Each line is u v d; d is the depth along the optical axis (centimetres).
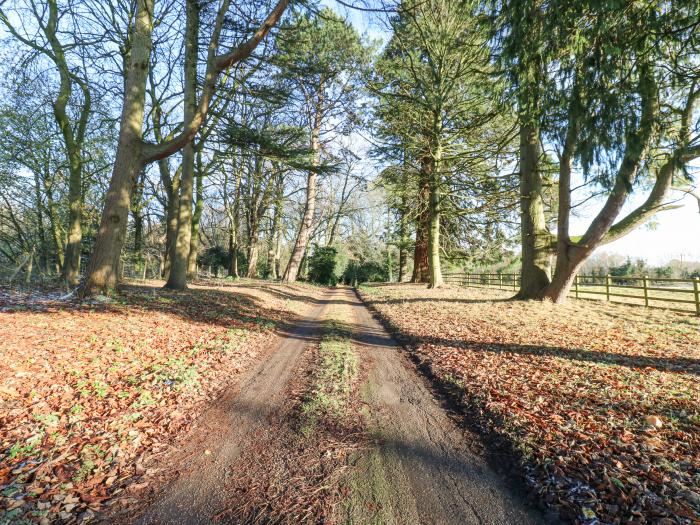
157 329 777
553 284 1190
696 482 288
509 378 544
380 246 4212
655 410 415
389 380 584
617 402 441
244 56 948
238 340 800
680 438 356
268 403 488
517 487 311
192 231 2042
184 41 1240
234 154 1352
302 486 312
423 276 2878
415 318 1095
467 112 1786
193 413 454
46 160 1432
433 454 363
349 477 325
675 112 833
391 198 2238
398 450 370
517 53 862
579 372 551
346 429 413
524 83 879
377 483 316
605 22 670
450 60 1688
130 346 646
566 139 934
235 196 2692
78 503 283
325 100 2234
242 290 1658
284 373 616
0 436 350
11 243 1770
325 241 4297
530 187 1264
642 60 707
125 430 392
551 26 765
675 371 542
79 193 1218
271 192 2762
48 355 541
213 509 283
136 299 992
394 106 1845
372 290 2384
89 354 577
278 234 3488
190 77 1222
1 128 1250
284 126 1938
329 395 504
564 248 1144
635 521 257
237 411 462
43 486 296
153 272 2709
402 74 1772
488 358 652
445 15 1573
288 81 1304
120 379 516
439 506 287
